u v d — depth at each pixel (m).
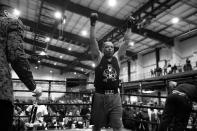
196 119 5.96
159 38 15.30
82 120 7.27
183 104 3.29
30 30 17.28
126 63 22.16
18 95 19.91
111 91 2.57
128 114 7.06
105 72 2.59
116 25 13.41
